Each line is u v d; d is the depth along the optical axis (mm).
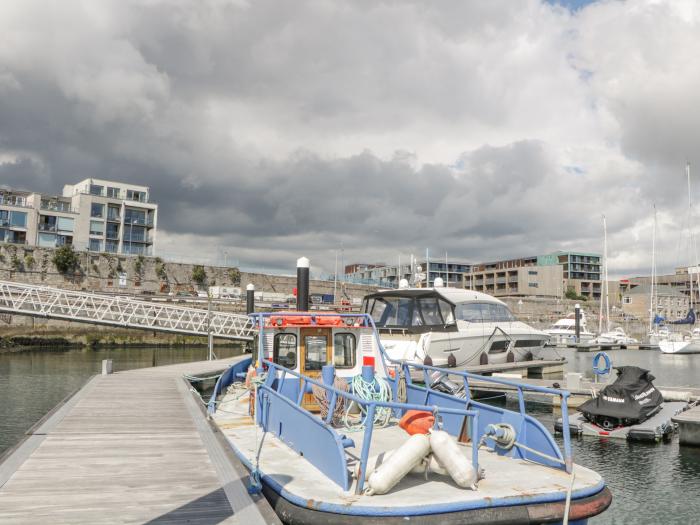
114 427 9430
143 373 19312
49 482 6070
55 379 26625
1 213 63781
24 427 16641
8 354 40000
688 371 36969
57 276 52125
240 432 8508
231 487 5852
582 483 5301
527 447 6066
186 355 42312
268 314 9125
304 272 13234
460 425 7438
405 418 5914
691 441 12141
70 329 47500
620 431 12906
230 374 14055
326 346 9328
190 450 7680
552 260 119750
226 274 62125
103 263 54844
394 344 18297
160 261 58156
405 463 5082
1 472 6469
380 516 4664
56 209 68188
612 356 52031
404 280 24875
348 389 8594
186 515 5016
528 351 23188
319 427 6078
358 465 5469
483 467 5840
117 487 5891
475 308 20625
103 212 71000
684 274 139875
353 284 70812
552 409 17156
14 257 49969
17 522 4820
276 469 6109
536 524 4938
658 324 69875
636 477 10617
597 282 121688
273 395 8086
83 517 4957
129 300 39688
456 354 19203
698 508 9328
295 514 4934
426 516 4703
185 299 51969
